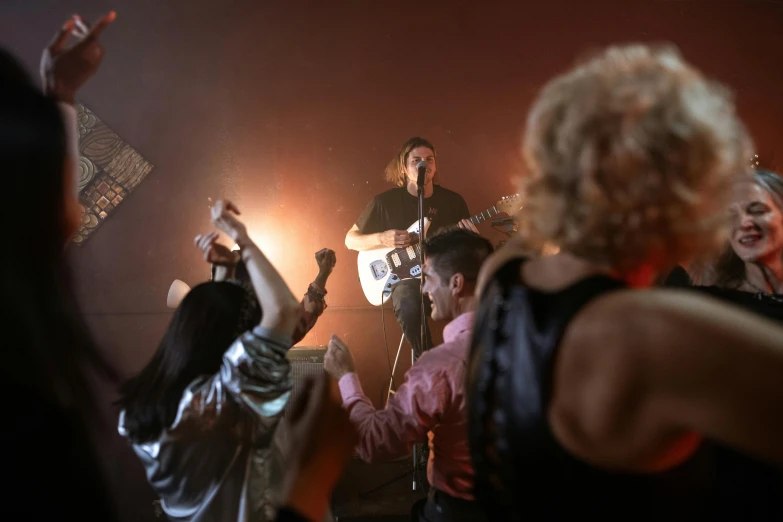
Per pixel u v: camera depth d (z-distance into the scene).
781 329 0.60
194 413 1.54
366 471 3.74
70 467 0.69
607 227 0.68
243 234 1.67
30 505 0.64
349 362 1.95
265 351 1.53
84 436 0.72
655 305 0.61
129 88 5.23
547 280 0.75
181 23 5.32
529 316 0.71
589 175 0.68
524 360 0.70
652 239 0.68
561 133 0.72
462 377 1.62
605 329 0.63
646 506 0.64
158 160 5.20
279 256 5.25
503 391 0.72
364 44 5.43
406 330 4.38
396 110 5.41
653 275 0.73
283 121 5.33
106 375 0.80
